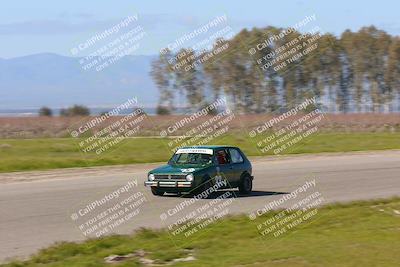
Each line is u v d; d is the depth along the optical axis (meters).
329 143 167.50
